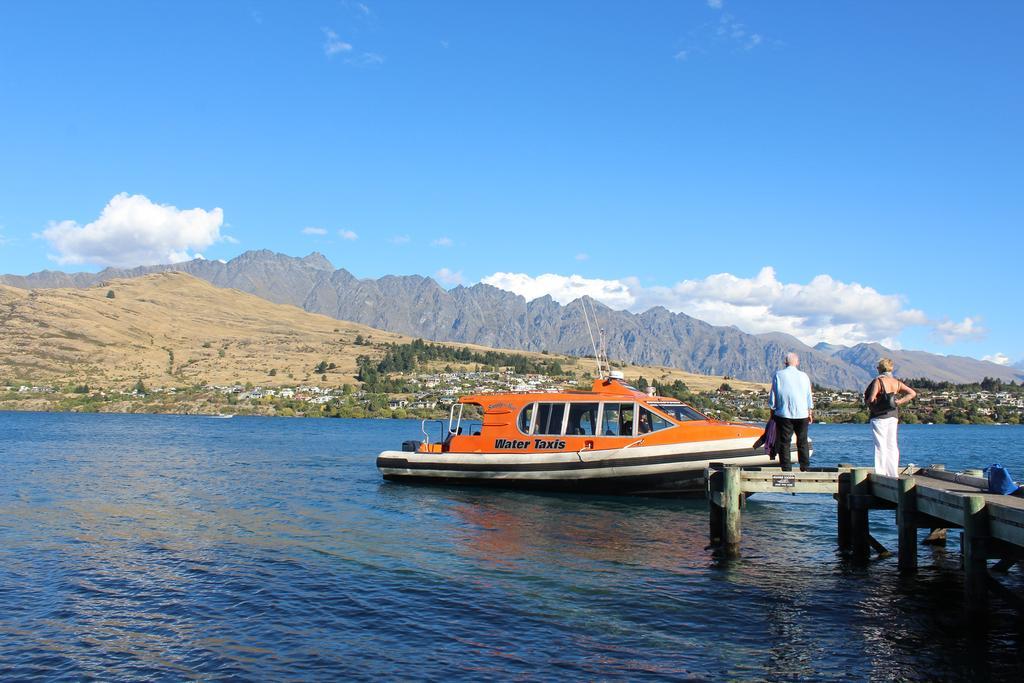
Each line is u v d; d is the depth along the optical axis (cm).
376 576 1478
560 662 1023
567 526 2000
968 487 1476
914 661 1014
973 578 1143
